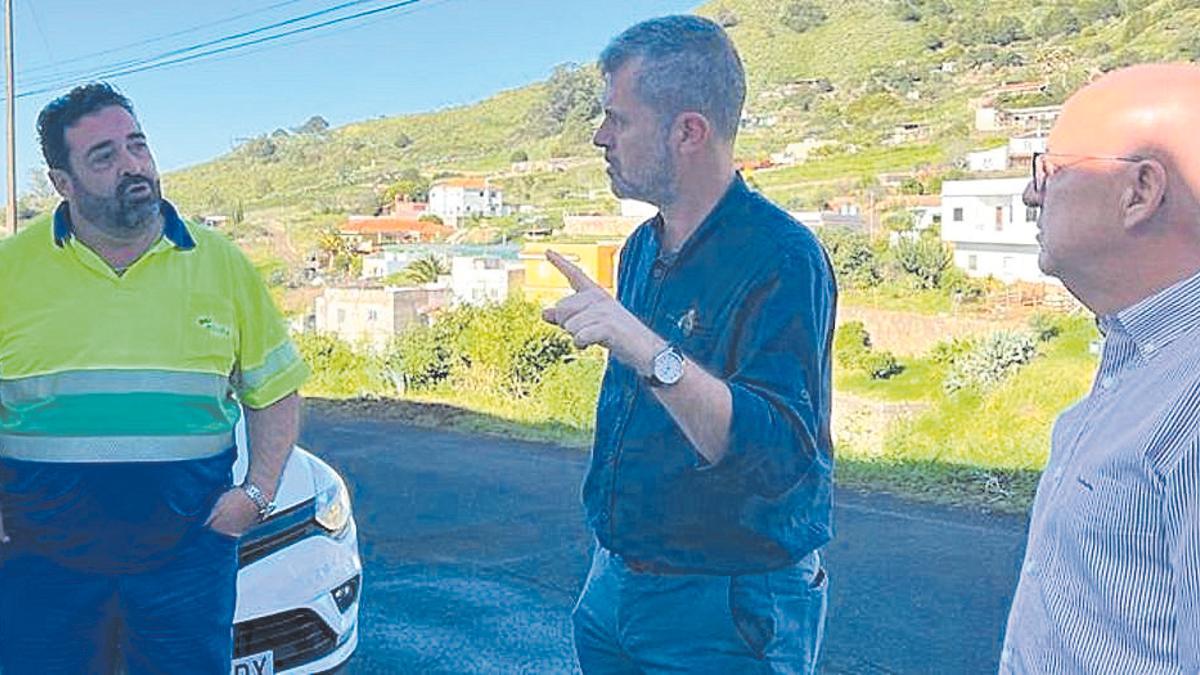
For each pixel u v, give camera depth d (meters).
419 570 5.80
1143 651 1.26
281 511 3.31
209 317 2.51
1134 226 1.32
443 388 14.95
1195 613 1.17
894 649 4.57
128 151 2.36
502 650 4.57
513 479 8.62
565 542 6.38
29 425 2.43
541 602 5.22
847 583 5.48
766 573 2.05
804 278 1.89
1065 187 1.38
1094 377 1.46
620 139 1.99
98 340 2.42
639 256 2.20
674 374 1.74
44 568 2.49
